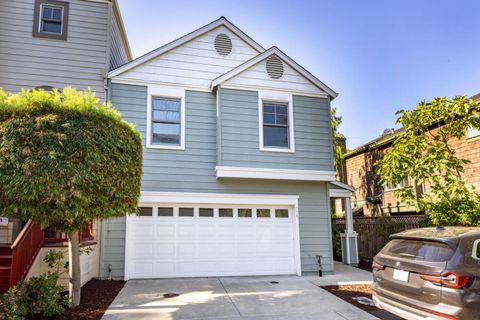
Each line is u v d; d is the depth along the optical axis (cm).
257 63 1094
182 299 736
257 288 850
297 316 627
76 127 559
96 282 869
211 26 1122
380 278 544
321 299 748
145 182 984
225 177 1014
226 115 1041
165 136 1034
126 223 945
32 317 573
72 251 650
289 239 1067
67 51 1006
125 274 923
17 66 968
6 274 614
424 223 880
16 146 520
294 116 1103
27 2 1008
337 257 1409
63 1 1033
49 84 977
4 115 540
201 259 990
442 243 478
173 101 1062
